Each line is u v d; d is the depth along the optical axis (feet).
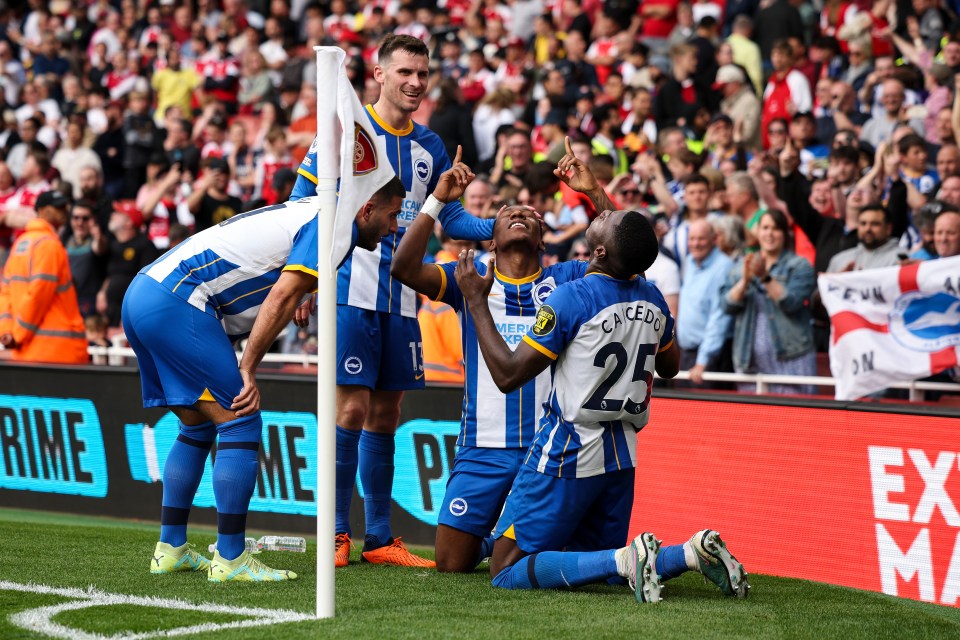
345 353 59.26
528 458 52.42
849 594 55.21
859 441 61.05
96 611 46.26
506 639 41.65
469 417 57.52
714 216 91.71
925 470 58.44
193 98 169.07
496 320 57.57
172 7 183.62
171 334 51.60
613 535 52.80
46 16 198.49
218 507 52.85
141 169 147.64
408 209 61.41
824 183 94.38
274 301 50.90
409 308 61.87
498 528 53.62
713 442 66.64
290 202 54.65
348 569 58.39
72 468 89.15
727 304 83.71
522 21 150.71
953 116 97.55
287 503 79.51
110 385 86.99
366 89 136.56
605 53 136.77
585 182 58.75
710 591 53.42
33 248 93.66
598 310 49.65
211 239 52.60
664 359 53.42
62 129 162.30
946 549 57.52
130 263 115.14
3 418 92.94
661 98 121.49
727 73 119.03
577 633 42.80
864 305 77.25
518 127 114.83
